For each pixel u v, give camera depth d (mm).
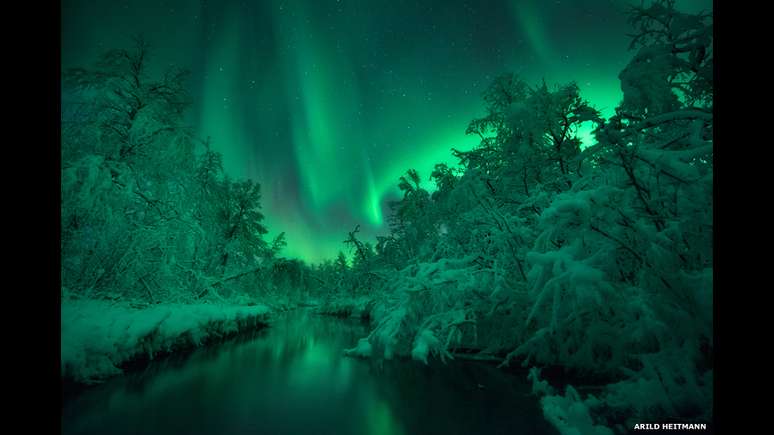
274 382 6504
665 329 4438
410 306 10086
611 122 6641
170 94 14469
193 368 7512
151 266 11758
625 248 5629
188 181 14383
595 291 5348
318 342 12344
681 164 4973
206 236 14719
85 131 11766
